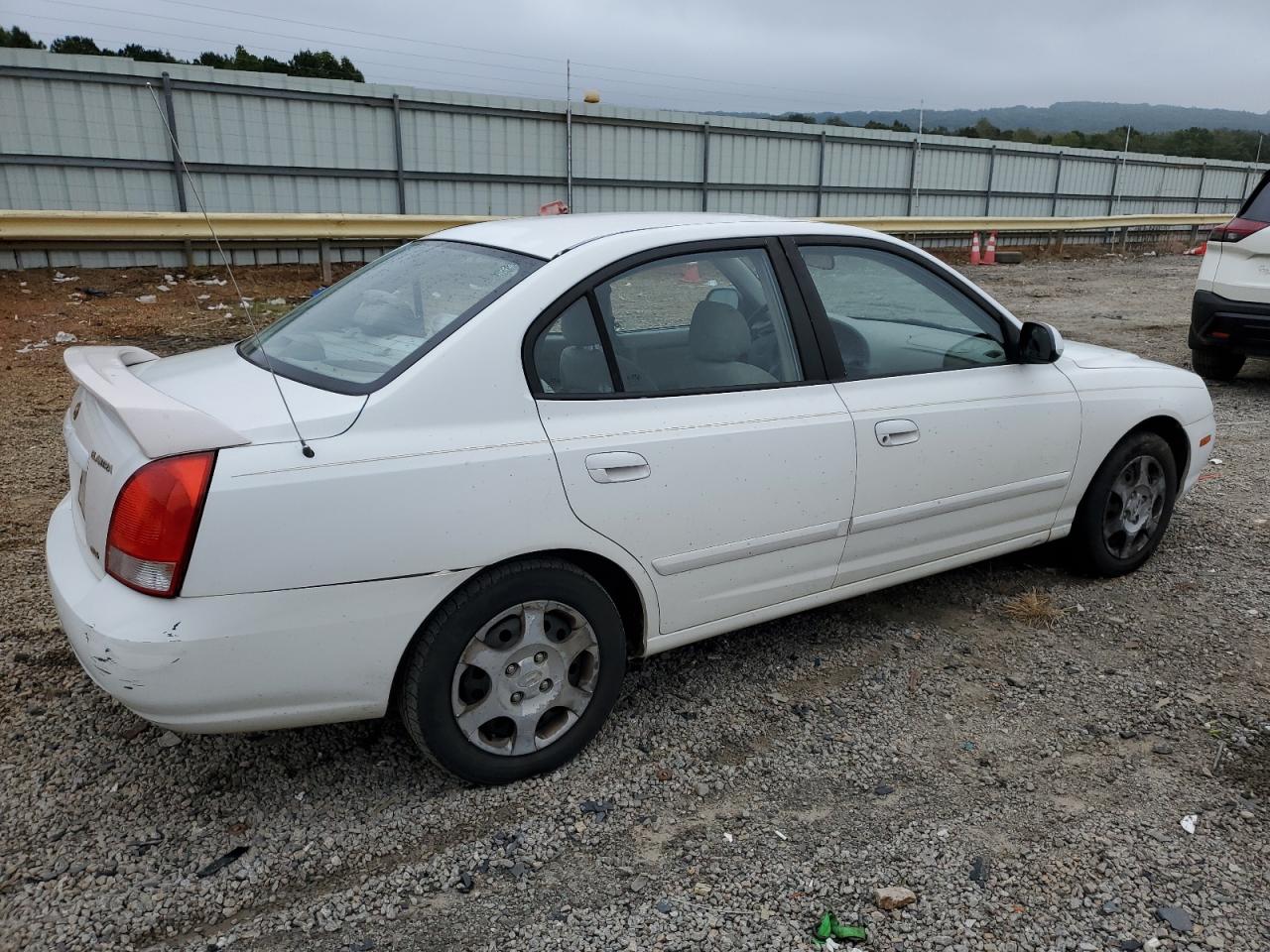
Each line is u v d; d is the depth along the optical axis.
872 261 3.60
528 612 2.79
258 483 2.37
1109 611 4.14
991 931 2.32
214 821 2.72
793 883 2.49
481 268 3.04
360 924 2.35
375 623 2.54
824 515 3.33
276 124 15.07
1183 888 2.48
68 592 2.53
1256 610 4.15
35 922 2.32
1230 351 8.51
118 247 13.02
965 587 4.38
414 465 2.53
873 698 3.42
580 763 3.01
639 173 19.34
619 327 2.98
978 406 3.70
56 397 7.45
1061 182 27.41
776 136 21.22
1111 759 3.06
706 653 3.75
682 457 2.97
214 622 2.37
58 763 2.96
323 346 2.97
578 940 2.29
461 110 16.73
